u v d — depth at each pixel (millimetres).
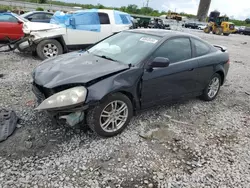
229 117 4391
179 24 36125
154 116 4066
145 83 3496
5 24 9195
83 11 8391
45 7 28125
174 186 2555
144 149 3123
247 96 5703
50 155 2820
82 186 2424
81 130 3369
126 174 2652
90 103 2916
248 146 3449
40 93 3174
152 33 4117
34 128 3318
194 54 4344
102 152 2969
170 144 3303
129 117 3439
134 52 3713
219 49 5250
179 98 4258
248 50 15203
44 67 3506
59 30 7551
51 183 2424
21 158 2727
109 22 8633
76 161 2766
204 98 4957
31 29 7227
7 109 3754
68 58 3816
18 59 7375
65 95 2865
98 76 3051
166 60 3400
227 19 34062
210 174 2783
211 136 3643
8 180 2406
